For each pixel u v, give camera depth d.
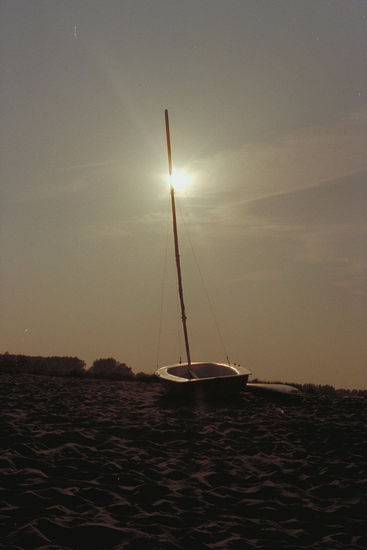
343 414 13.60
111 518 6.57
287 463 9.39
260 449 10.38
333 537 6.43
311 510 7.24
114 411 13.59
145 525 6.45
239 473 8.83
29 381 18.36
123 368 26.69
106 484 7.96
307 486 8.38
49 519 6.27
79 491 7.46
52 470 8.37
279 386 16.22
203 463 9.31
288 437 11.26
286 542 6.27
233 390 15.60
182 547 5.96
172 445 10.60
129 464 9.02
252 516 7.09
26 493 7.09
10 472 7.94
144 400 15.48
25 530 5.94
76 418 12.39
